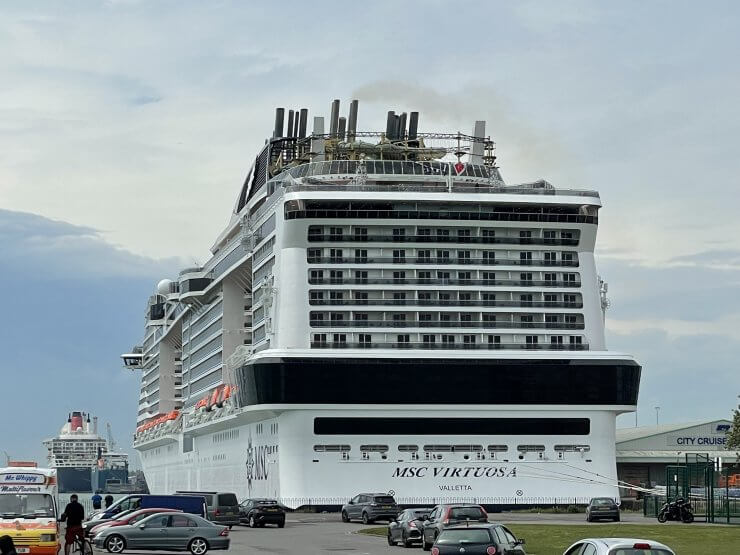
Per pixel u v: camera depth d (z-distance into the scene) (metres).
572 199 102.62
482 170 116.06
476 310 100.50
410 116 127.75
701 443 149.75
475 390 98.31
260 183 130.62
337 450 97.50
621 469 144.25
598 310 102.69
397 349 99.00
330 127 126.25
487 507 97.56
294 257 101.19
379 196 101.06
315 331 99.38
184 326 157.88
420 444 97.94
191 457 144.38
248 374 99.81
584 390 99.25
